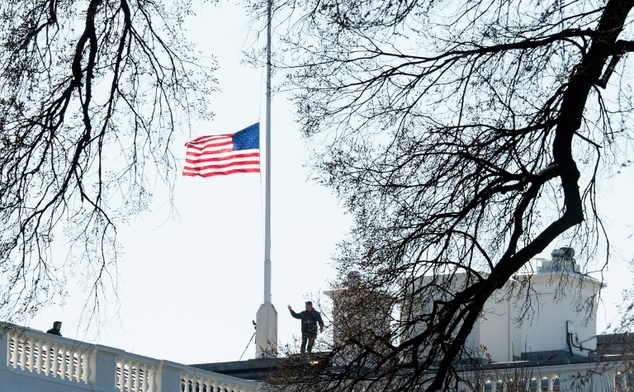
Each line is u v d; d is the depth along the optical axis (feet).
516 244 124.98
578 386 183.83
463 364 148.87
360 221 132.98
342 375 134.92
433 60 129.29
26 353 221.25
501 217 128.67
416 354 127.65
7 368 215.31
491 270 126.52
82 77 127.13
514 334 289.53
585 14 124.16
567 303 286.66
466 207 126.82
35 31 127.44
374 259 132.16
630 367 130.93
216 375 252.01
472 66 128.36
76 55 126.93
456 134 129.49
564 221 122.42
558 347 288.30
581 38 123.54
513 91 127.13
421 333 127.24
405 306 131.64
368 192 132.26
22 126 126.31
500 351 288.51
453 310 125.18
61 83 127.75
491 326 290.97
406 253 131.23
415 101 130.82
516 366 218.38
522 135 127.03
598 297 132.26
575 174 122.93
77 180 127.54
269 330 294.05
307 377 140.97
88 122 127.65
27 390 218.18
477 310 124.26
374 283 132.67
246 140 293.23
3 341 214.90
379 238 132.36
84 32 127.75
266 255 302.86
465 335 124.77
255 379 272.92
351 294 133.69
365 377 132.87
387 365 132.57
